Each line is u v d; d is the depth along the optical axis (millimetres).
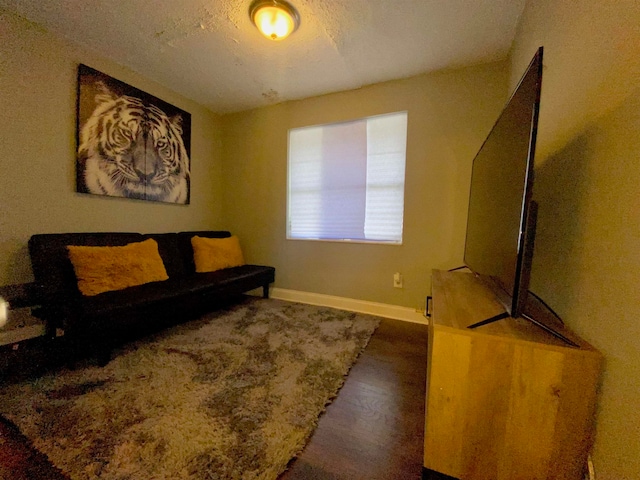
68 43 1907
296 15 1648
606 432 659
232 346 1779
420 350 1810
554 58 1124
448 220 2295
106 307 1474
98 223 2150
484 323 875
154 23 1745
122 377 1395
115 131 2199
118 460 912
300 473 899
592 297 757
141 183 2416
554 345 734
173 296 1823
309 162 2875
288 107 2914
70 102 1936
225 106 3066
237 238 3123
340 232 2771
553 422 741
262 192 3119
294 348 1772
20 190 1729
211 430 1054
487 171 1325
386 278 2547
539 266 1180
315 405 1216
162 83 2551
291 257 2990
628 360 596
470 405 809
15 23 1666
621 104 664
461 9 1595
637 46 610
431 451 857
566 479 746
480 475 818
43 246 1687
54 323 1448
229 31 1818
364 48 1981
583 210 834
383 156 2549
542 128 1238
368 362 1644
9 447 957
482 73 2143
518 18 1659
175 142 2723
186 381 1376
